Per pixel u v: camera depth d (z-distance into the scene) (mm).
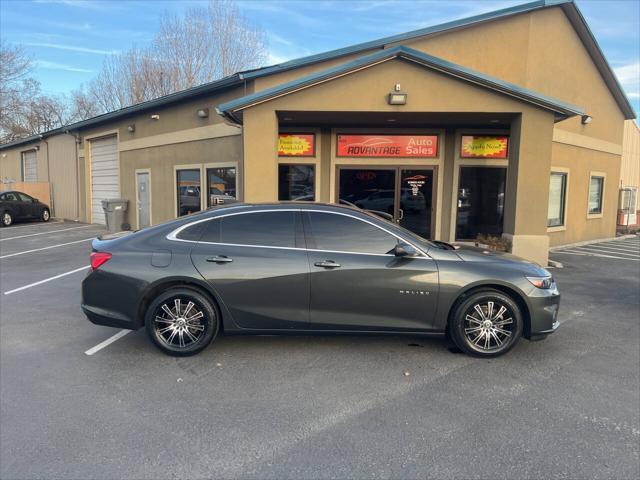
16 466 2914
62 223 20875
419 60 8867
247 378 4250
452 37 11641
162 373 4359
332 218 4809
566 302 7250
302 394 3938
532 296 4664
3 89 33312
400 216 12094
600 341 5355
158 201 15617
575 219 14820
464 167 12008
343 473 2857
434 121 10641
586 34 13383
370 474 2848
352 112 9227
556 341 5344
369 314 4672
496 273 4668
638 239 17109
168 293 4680
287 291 4637
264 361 4645
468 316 4711
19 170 27672
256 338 5309
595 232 16156
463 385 4117
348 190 12094
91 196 20531
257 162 9117
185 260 4660
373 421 3488
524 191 9508
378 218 4883
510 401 3816
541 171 9430
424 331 4715
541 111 9266
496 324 4727
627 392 3998
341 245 4719
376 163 12000
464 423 3461
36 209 21438
